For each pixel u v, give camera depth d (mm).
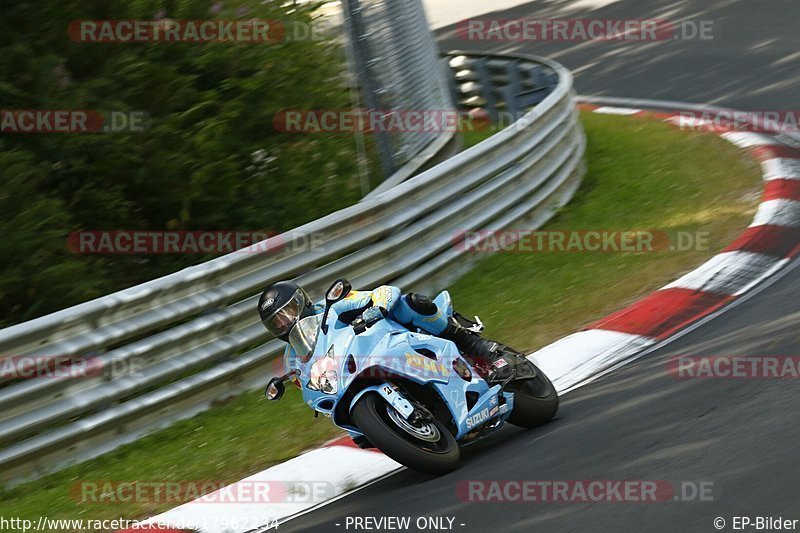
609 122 56000
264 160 40688
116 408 24141
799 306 24016
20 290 30734
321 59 43312
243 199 39344
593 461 17297
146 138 34531
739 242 30781
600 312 27328
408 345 18547
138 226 36156
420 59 44062
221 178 36438
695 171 42625
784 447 16062
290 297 18766
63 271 30641
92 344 23719
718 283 27562
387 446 17422
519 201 37281
